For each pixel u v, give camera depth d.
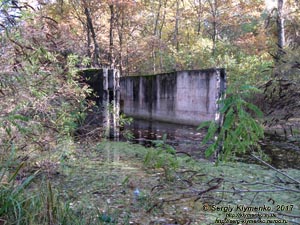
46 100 2.84
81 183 3.12
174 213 2.46
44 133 2.80
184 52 12.14
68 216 1.83
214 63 9.58
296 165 3.79
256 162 3.94
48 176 2.62
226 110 1.62
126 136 5.70
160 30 16.17
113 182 3.18
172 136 6.16
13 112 2.21
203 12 15.40
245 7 13.22
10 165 2.01
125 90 10.76
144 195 2.79
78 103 4.13
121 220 2.30
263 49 10.70
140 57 14.73
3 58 2.15
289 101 2.00
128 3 11.60
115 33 14.59
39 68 2.61
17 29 2.38
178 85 8.05
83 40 10.44
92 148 4.32
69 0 11.73
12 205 1.62
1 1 2.23
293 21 6.73
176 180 3.00
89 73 5.51
